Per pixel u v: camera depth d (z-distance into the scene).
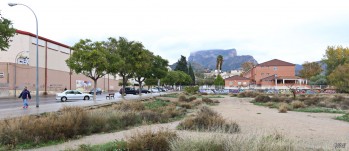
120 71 35.41
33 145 9.13
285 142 6.54
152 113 15.88
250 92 50.41
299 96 42.22
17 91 48.06
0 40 20.88
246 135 6.88
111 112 14.45
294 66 85.00
